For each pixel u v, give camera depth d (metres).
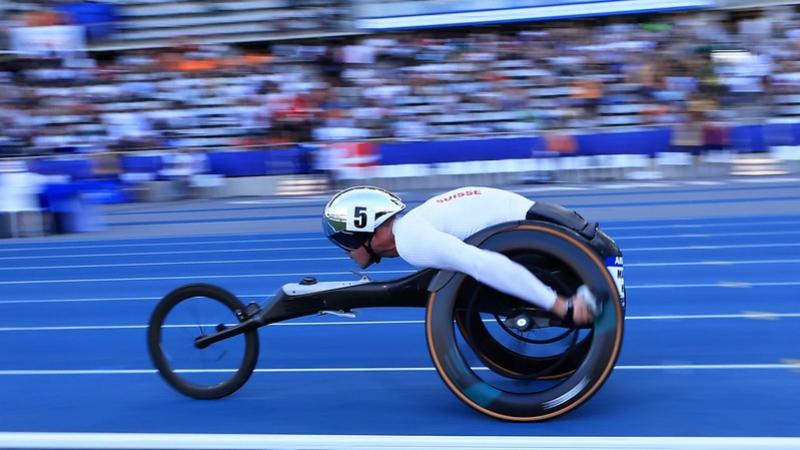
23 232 12.68
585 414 3.82
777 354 4.77
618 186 15.41
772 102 17.53
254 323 4.14
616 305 3.54
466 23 19.80
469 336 4.09
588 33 19.31
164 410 4.18
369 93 18.50
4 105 18.72
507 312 3.90
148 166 16.95
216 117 18.41
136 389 4.59
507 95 18.17
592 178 16.53
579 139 16.50
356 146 16.75
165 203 16.50
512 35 20.05
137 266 9.43
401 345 5.25
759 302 6.18
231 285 7.95
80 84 19.39
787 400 3.95
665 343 5.11
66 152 18.11
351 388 4.41
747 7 18.88
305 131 17.81
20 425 4.07
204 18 20.86
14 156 17.88
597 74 18.34
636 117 17.62
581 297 3.53
